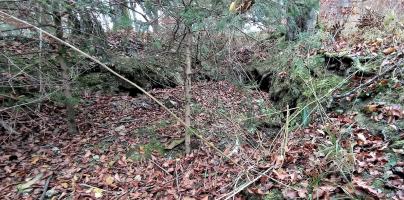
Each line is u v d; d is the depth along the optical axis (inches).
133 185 163.9
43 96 184.1
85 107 249.8
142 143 203.2
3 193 159.9
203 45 175.9
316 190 118.8
